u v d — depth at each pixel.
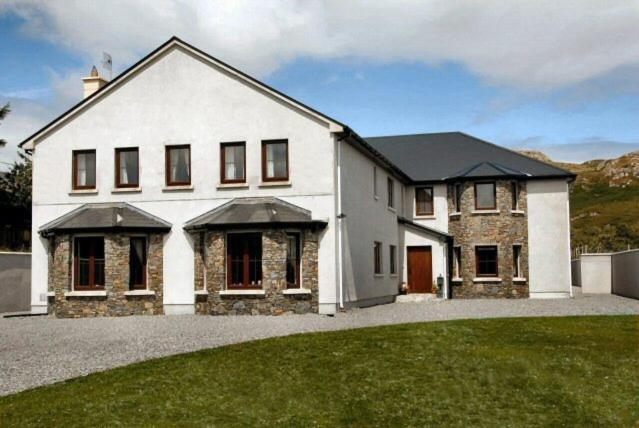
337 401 11.82
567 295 35.69
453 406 11.54
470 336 16.64
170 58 26.94
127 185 27.11
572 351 14.87
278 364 14.14
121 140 27.12
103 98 27.41
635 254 32.66
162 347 16.72
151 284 26.03
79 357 15.73
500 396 11.98
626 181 133.00
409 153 40.34
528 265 36.00
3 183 42.53
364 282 28.58
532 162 37.59
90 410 11.35
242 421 10.90
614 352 14.78
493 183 35.69
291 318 22.62
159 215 26.59
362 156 29.12
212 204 26.25
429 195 38.00
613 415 11.04
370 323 20.66
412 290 35.97
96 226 25.28
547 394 12.04
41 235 27.14
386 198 33.34
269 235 24.12
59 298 25.56
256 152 26.05
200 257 25.67
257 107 26.19
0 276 29.08
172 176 26.86
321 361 14.28
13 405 11.65
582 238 78.69
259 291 24.06
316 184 25.48
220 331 19.38
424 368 13.58
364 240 28.88
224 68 26.42
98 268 25.84
